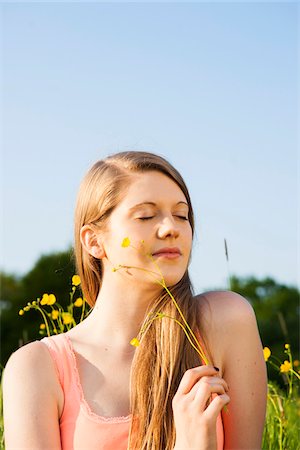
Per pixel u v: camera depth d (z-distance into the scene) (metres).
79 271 2.05
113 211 1.89
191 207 2.00
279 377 5.89
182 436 1.65
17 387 1.84
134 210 1.86
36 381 1.84
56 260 12.78
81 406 1.82
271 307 10.67
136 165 1.89
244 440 1.88
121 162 1.93
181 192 1.91
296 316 10.11
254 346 1.95
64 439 1.82
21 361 1.88
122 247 1.83
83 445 1.79
